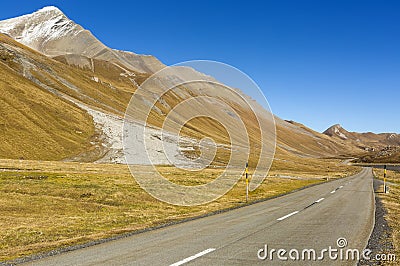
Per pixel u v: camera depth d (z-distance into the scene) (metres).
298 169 121.44
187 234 13.47
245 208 21.98
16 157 94.12
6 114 110.69
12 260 10.30
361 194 32.50
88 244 12.16
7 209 24.77
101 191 33.28
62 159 96.44
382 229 14.30
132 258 9.95
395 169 139.75
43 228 17.70
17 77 142.38
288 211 20.20
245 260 9.58
